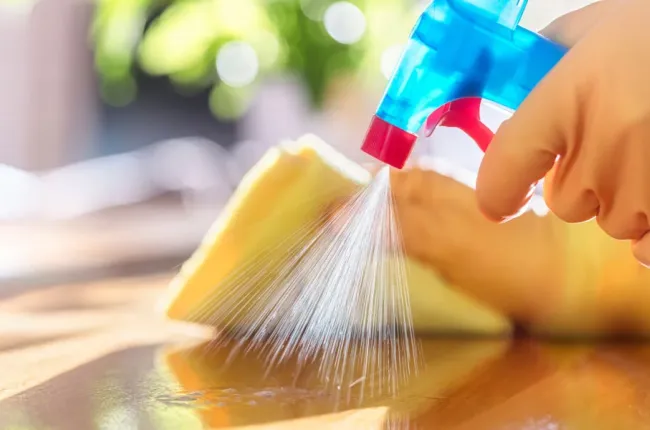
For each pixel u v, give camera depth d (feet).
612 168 1.31
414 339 1.82
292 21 4.25
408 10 4.43
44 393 1.35
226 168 7.72
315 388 1.36
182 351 1.70
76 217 7.14
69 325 2.08
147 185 7.76
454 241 1.81
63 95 8.95
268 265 1.73
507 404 1.25
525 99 1.35
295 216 1.75
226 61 4.30
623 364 1.55
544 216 1.84
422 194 1.84
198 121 8.31
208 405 1.26
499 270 1.81
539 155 1.34
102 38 4.71
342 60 4.26
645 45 1.27
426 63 1.37
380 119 1.40
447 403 1.26
